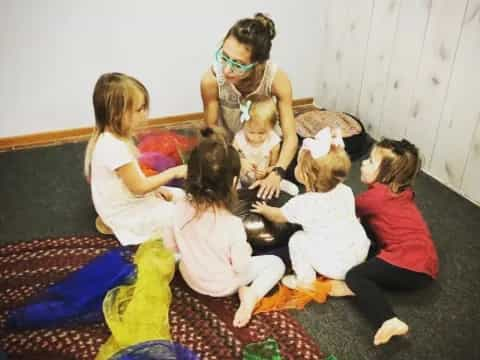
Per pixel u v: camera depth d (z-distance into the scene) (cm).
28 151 232
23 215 189
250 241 166
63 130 243
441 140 214
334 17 258
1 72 218
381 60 234
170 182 197
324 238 156
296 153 207
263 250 168
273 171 186
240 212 171
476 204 206
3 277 158
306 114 245
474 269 171
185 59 248
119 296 147
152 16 231
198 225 147
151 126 258
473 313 153
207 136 148
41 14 212
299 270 159
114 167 160
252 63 166
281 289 157
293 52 270
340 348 140
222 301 153
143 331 136
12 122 231
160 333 137
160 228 175
